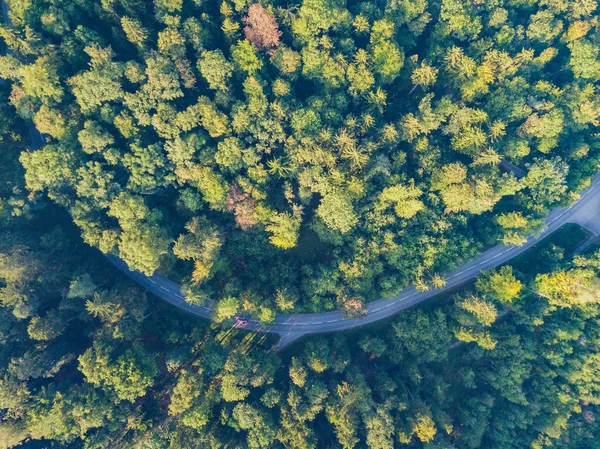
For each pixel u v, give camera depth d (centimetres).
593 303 10050
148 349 9131
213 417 8488
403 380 9644
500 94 9825
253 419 8012
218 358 8469
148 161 8181
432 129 9862
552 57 10519
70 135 8088
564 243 10794
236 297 9025
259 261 9612
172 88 8369
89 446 7550
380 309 10275
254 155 8656
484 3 10031
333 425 9125
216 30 9025
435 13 10044
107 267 9381
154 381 8944
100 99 8019
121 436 8031
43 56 7875
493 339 10019
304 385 8544
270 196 9262
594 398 9894
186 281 9375
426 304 10338
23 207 8156
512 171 10612
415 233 9738
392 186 9225
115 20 8412
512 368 10025
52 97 8000
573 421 10262
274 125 8688
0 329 7756
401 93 10462
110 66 7906
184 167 8519
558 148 10369
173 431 7975
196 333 9350
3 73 7931
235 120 8506
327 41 8838
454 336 10312
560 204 10200
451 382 10538
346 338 10088
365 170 9138
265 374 8494
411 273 9612
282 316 9988
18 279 7800
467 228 10231
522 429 10300
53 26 7925
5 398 7250
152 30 8619
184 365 9188
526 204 10000
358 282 9244
